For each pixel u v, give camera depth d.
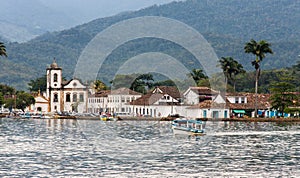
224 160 155.12
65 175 129.88
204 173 133.50
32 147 188.75
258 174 132.62
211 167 142.25
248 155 167.12
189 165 145.12
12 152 172.88
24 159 155.25
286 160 156.12
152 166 143.12
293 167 143.25
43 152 172.62
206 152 173.75
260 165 146.25
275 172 135.50
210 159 156.88
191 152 173.00
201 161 152.62
